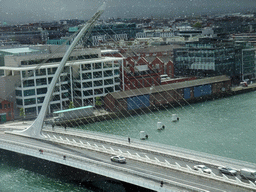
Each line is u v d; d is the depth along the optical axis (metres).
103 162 85.44
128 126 142.75
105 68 172.25
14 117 152.75
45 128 125.25
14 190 87.56
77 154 92.94
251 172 71.19
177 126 136.88
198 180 71.94
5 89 154.50
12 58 161.75
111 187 85.69
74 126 148.38
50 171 97.75
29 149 98.81
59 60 172.12
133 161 85.62
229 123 136.75
